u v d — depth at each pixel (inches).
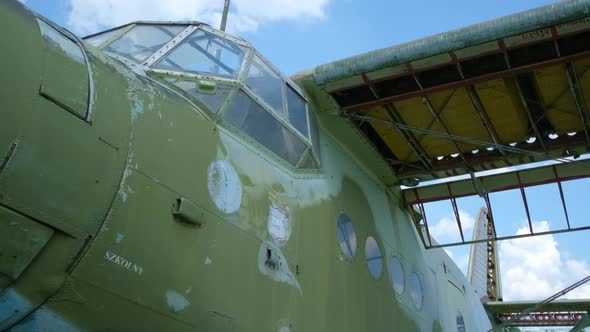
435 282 417.4
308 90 314.0
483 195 402.0
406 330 324.2
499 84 325.1
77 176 134.2
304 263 233.5
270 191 222.2
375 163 374.9
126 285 147.0
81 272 136.6
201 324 169.0
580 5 252.8
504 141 375.9
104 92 150.3
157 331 157.8
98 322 143.7
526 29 266.1
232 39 253.1
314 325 226.8
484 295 689.6
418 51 284.2
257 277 197.6
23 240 124.6
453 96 334.3
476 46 281.9
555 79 322.3
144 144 159.0
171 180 165.9
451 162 393.7
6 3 132.9
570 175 375.6
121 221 145.6
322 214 265.1
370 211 335.3
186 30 235.6
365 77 305.0
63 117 132.8
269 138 239.1
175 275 161.2
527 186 390.3
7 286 125.8
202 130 192.4
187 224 169.2
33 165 124.3
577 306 495.5
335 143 332.2
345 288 263.1
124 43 222.5
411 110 347.3
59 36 146.8
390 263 335.9
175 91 199.2
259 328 192.4
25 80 125.0
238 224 193.8
